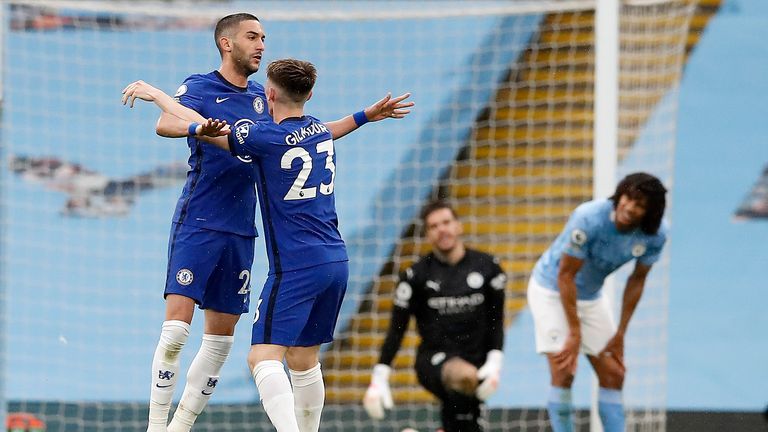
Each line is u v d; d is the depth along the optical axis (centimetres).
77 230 3500
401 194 3716
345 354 3603
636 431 2939
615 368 2503
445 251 2525
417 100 3734
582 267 2448
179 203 1952
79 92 3528
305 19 2827
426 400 3488
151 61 3559
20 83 3481
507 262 3709
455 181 3753
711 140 3762
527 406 3403
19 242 3466
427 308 2522
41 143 3506
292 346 1845
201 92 1923
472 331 2511
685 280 3619
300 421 1948
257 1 3503
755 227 3666
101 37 3528
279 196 1819
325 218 1862
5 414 2858
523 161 3794
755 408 3369
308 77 1847
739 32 3850
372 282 3678
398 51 3728
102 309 3481
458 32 3753
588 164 3794
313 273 1822
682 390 3419
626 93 3247
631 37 3192
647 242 2361
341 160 3706
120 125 3541
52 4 2725
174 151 3550
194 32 3547
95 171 3525
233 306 1997
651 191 2280
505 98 3803
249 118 1953
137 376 3416
